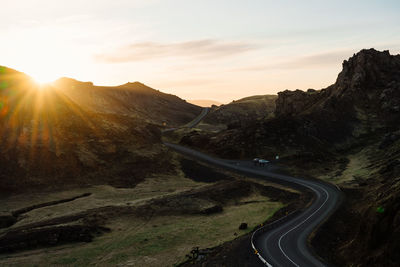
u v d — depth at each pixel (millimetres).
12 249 39219
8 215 54938
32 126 89938
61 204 62688
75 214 53969
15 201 63500
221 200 64562
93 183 79188
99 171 85125
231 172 85938
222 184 74438
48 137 88625
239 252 35062
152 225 50500
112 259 37344
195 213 56656
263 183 73625
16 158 76688
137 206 58312
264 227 42250
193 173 90562
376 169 67500
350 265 29891
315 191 61781
